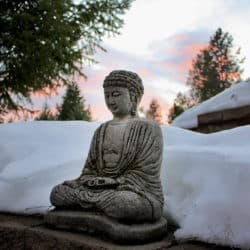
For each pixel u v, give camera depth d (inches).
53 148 169.5
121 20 407.2
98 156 113.1
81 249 92.2
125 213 94.0
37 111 413.1
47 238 100.6
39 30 355.3
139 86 118.0
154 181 104.9
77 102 696.4
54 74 390.6
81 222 100.8
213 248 92.7
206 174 112.3
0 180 146.6
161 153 109.3
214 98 295.3
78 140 181.0
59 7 360.8
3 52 364.5
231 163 108.0
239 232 91.0
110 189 102.5
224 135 144.3
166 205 116.3
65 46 374.9
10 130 186.4
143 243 94.5
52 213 107.5
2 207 136.0
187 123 306.3
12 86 379.2
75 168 150.4
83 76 412.8
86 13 389.1
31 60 357.7
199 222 98.8
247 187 97.3
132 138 108.7
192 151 125.3
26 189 140.0
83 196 103.1
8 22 356.8
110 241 93.8
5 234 111.7
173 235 103.0
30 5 365.7
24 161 158.2
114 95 115.3
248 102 256.2
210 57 1129.4
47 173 146.6
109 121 118.9
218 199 100.0
